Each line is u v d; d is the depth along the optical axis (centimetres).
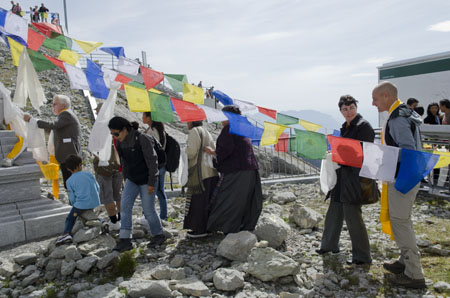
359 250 388
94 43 435
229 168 446
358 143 333
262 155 1142
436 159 305
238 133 347
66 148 499
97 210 589
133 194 429
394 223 343
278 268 348
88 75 390
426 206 620
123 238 422
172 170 524
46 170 515
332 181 402
